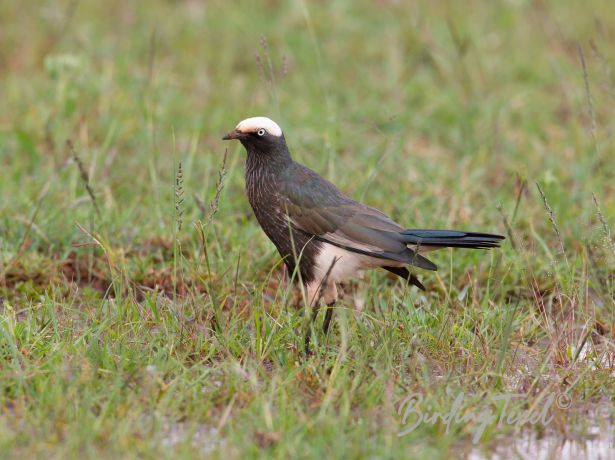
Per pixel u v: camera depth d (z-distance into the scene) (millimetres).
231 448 8141
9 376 8961
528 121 16891
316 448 8039
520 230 13500
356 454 8062
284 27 20109
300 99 17438
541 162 15500
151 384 8891
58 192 13570
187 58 18797
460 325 10734
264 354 9812
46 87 16844
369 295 11641
